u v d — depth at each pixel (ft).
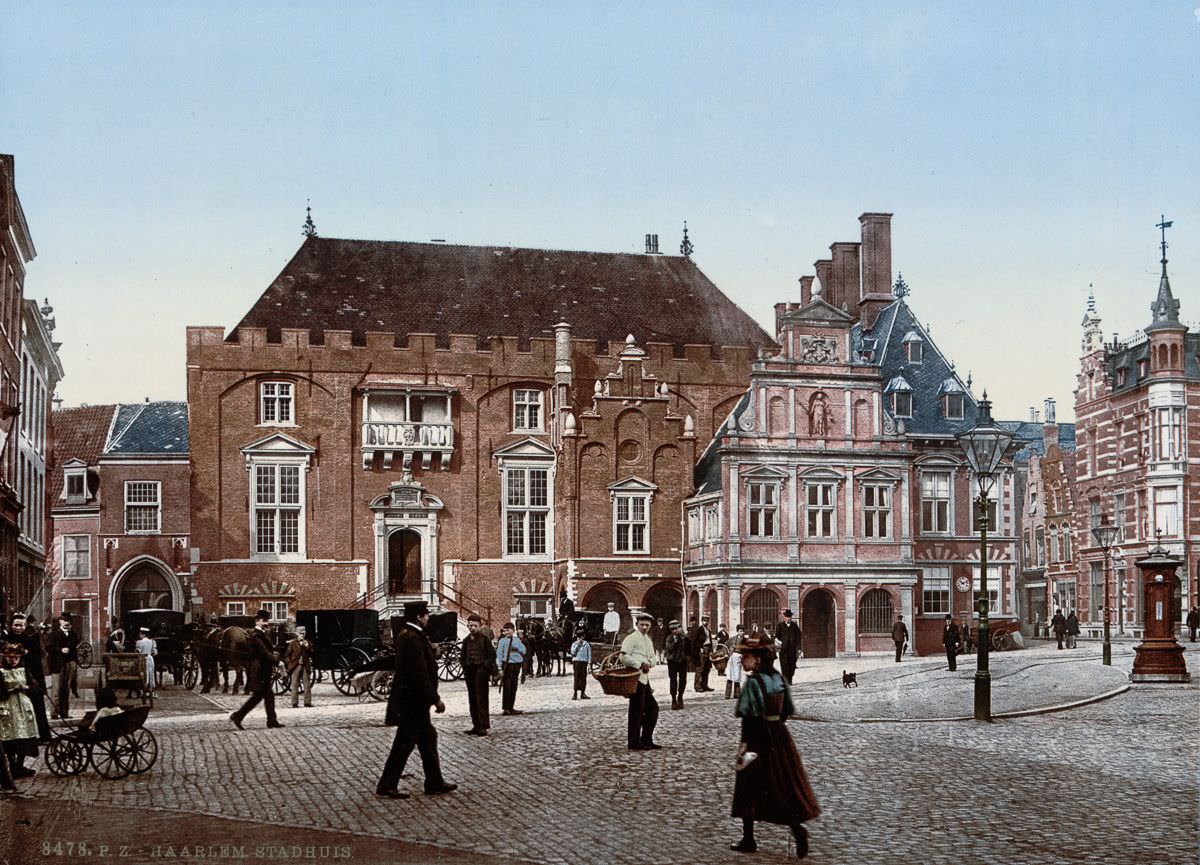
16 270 178.09
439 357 228.63
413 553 226.99
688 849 52.39
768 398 215.92
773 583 212.02
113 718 71.61
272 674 101.55
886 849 52.39
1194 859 50.39
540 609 228.02
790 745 51.31
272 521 222.07
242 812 60.95
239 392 222.48
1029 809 60.80
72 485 247.91
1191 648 186.29
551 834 55.36
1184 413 249.55
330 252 241.96
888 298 250.57
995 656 190.39
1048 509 296.92
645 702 83.87
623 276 254.88
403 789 67.77
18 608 189.98
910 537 218.59
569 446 225.35
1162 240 252.62
